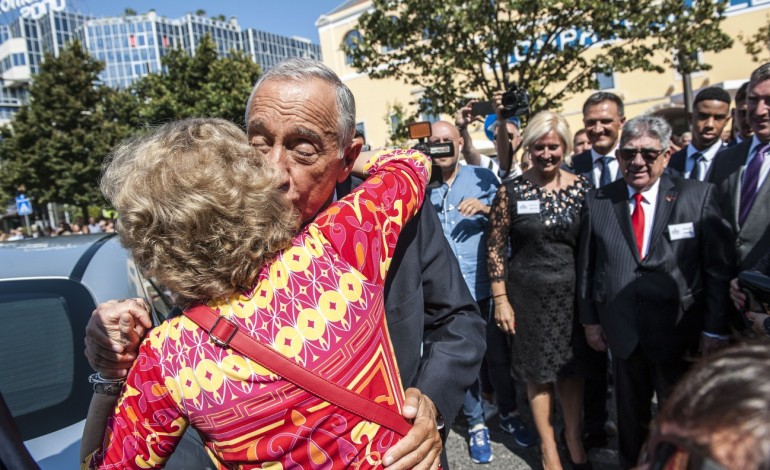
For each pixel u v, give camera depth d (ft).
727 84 36.11
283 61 3.97
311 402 2.80
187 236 2.73
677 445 1.76
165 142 2.97
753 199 8.16
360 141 4.46
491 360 10.14
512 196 8.49
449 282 4.52
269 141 3.78
